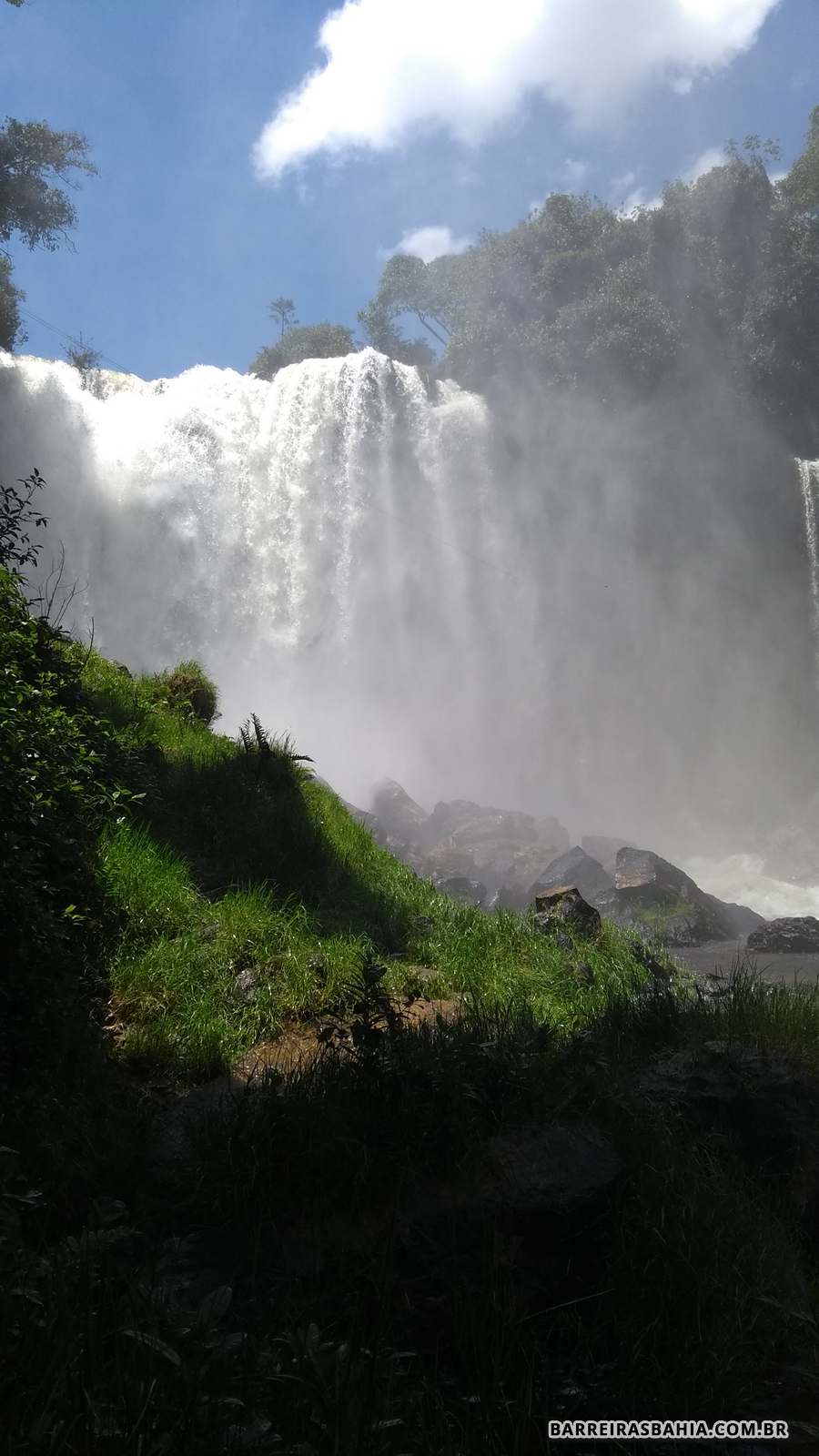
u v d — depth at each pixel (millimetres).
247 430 34062
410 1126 3705
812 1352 3291
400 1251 3326
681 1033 5348
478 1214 3432
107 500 31562
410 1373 2957
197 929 6875
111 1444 2174
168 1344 2514
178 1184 3600
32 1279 2586
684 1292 3301
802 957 14461
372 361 35156
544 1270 3438
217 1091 4480
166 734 10508
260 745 10570
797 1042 4992
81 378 33875
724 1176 3988
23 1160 3561
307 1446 2277
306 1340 2594
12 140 33344
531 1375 2861
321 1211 3445
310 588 32875
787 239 42938
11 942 4902
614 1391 3051
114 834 7566
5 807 5906
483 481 36250
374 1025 4375
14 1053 4535
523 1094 3949
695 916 16750
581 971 8406
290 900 8172
